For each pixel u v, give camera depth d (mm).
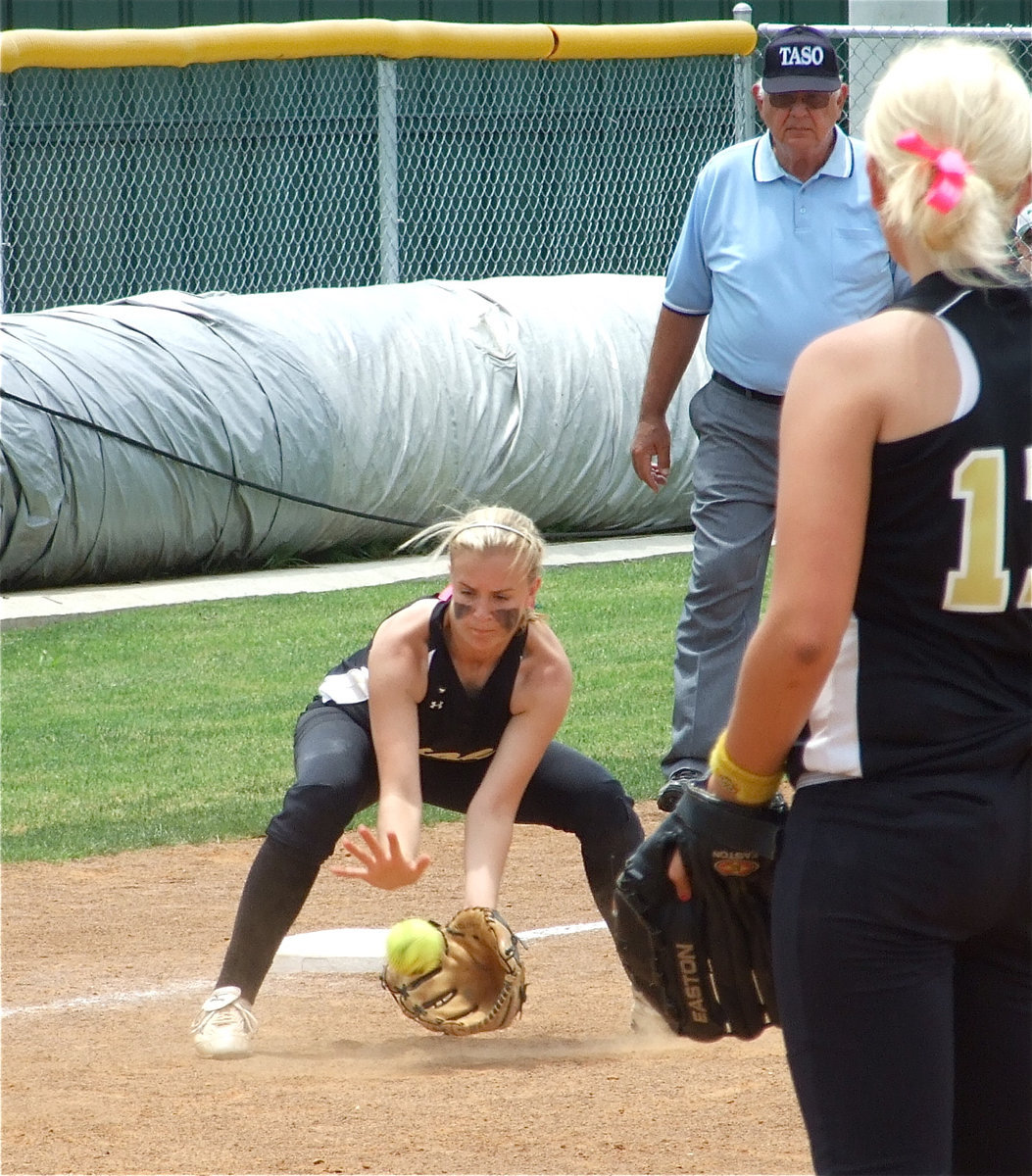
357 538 50500
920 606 7648
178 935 19938
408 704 14938
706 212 21984
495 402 51219
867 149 8102
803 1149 11930
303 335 49500
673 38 52906
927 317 7633
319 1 64500
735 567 21594
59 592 45531
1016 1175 8227
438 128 61125
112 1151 12219
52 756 29391
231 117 59812
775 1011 9320
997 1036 8094
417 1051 15273
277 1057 15102
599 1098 13359
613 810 15844
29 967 18562
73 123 57500
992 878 7570
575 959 18797
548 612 41344
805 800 7887
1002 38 37500
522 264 62125
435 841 24328
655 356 23297
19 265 58000
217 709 32844
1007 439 7543
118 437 45562
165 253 59531
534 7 66375
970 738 7609
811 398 7660
